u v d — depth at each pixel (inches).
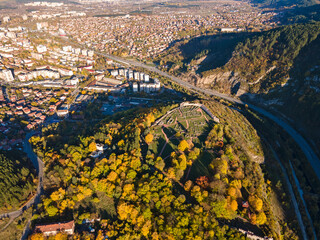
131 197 6215.6
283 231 6683.1
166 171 7086.6
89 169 7401.6
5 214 6776.6
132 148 7800.2
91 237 5821.9
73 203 6638.8
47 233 5969.5
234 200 5940.0
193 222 5438.0
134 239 5644.7
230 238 5260.8
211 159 7618.1
